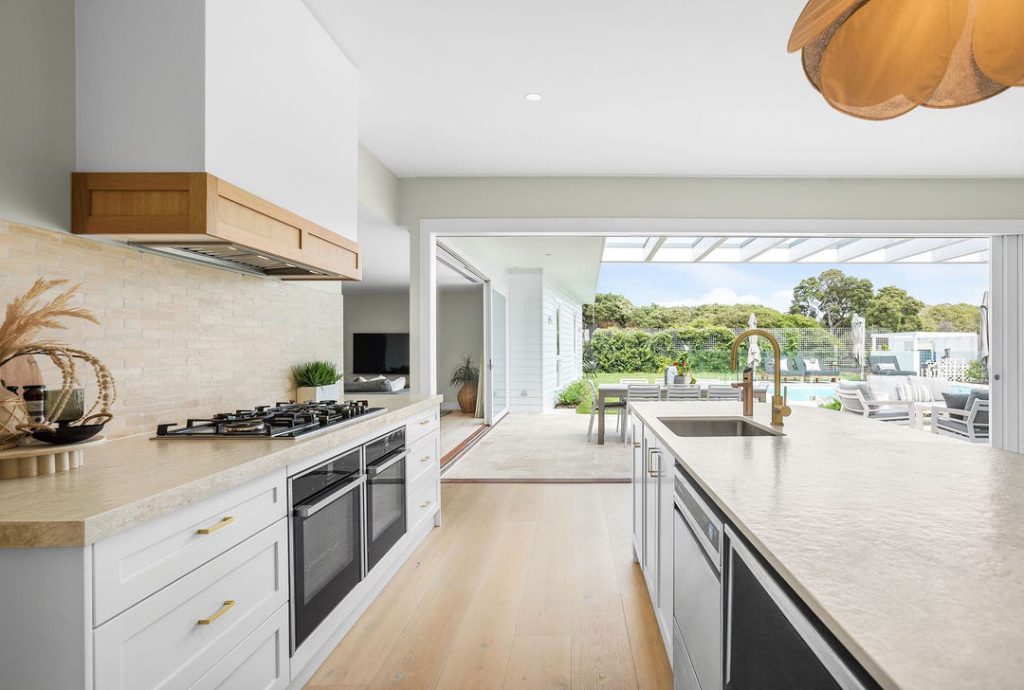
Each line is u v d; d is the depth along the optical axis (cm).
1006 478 156
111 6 186
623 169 492
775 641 104
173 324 231
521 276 1043
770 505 130
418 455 350
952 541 106
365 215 473
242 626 167
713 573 148
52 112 179
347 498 240
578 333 1656
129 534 126
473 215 515
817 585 87
